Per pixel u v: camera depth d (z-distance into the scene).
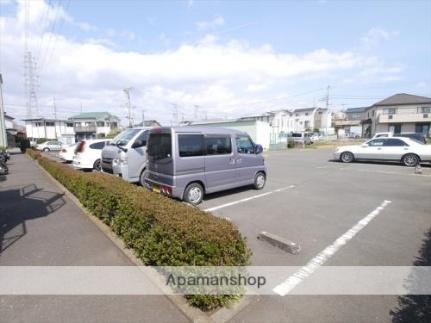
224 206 5.80
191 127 5.73
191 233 2.48
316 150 26.00
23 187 7.99
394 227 4.48
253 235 4.19
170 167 5.39
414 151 12.12
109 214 4.43
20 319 2.28
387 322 2.26
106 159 8.12
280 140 29.56
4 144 24.28
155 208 3.19
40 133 51.31
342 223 4.70
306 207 5.71
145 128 7.83
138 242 3.32
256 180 7.36
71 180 6.77
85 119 56.44
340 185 8.07
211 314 2.32
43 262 3.27
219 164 6.18
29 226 4.56
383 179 9.03
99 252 3.54
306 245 3.81
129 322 2.24
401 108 39.25
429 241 3.90
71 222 4.77
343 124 59.84
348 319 2.30
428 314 2.35
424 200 6.21
